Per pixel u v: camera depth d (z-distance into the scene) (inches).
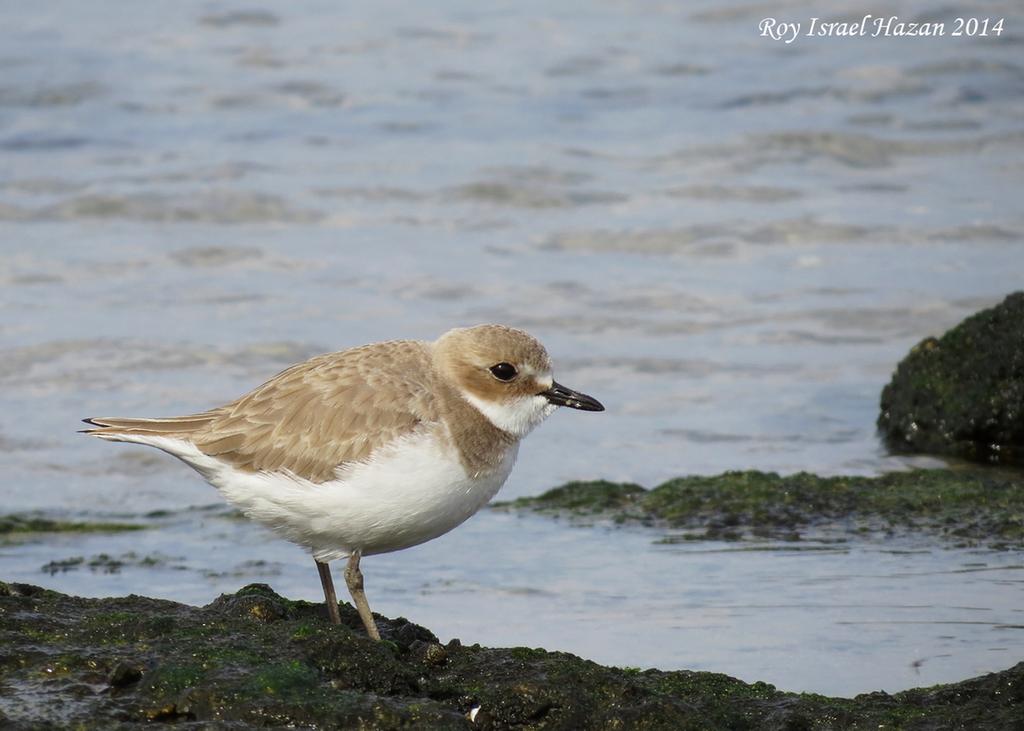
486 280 764.6
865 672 358.0
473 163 919.0
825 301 740.7
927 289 749.9
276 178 895.7
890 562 445.7
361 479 333.4
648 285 764.0
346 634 312.3
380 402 339.9
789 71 1089.4
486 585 438.6
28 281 751.1
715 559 455.5
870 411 636.1
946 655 368.2
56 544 493.7
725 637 385.7
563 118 1009.5
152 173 896.9
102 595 437.4
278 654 306.2
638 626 396.8
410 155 936.9
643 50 1139.3
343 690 296.2
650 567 450.6
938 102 1023.6
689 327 719.1
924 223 835.4
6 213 839.1
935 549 457.1
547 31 1187.9
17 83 1027.3
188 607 344.8
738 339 706.8
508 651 325.1
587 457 590.6
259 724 283.1
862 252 804.0
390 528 340.5
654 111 1022.4
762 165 930.7
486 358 351.3
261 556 480.7
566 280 768.3
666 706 290.0
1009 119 997.2
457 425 344.8
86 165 908.6
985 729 283.9
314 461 335.6
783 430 615.2
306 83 1062.4
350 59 1115.9
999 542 461.7
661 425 622.5
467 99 1041.5
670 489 526.3
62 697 293.6
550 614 409.1
